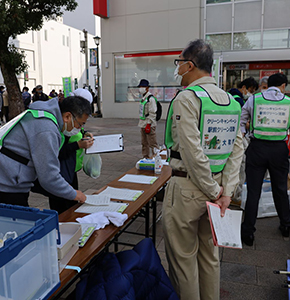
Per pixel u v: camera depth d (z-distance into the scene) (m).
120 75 15.27
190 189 1.74
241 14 12.76
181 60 1.79
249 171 3.04
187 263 1.82
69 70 39.84
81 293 1.49
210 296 1.99
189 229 1.79
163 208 1.91
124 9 14.46
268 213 3.77
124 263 1.57
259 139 2.97
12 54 9.97
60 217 1.95
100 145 2.56
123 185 2.67
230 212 1.79
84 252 1.51
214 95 1.71
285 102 2.87
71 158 2.57
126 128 11.72
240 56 12.70
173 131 1.77
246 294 2.33
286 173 3.08
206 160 1.62
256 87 4.05
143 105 6.09
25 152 1.73
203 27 13.38
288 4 12.12
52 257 1.17
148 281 1.59
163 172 3.12
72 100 1.89
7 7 9.12
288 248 3.02
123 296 1.42
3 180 1.76
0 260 0.92
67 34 38.72
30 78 32.62
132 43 14.61
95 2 14.17
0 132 1.74
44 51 34.34
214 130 1.69
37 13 9.97
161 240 3.18
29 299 1.06
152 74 14.68
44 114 1.73
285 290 2.37
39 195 4.36
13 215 1.23
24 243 1.01
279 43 12.49
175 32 13.80
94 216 1.88
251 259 2.82
